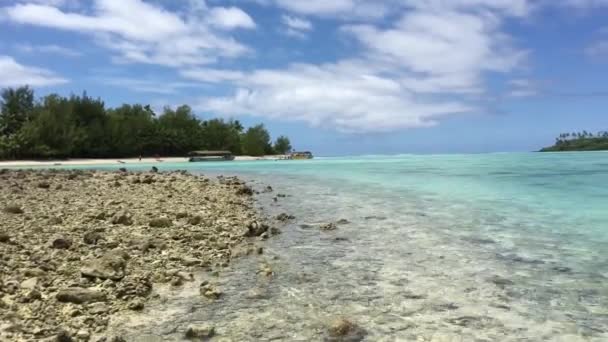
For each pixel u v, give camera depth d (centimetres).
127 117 11612
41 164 7656
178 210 1591
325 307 728
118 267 855
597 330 641
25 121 9488
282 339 606
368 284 846
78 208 1538
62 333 557
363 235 1298
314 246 1161
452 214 1669
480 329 645
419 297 776
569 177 3362
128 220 1307
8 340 542
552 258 1026
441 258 1032
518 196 2219
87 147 9894
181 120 12644
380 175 3903
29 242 1017
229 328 641
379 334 626
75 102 10569
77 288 719
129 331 622
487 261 1002
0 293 691
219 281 861
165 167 6322
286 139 14875
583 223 1465
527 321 673
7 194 1969
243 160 10425
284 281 865
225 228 1337
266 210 1797
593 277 881
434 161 7000
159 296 767
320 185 2969
